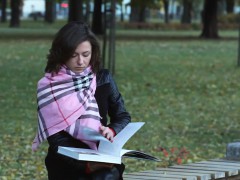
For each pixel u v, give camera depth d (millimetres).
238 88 17859
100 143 3969
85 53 3916
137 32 52562
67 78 3916
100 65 4051
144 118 12938
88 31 3949
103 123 4098
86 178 4016
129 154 4160
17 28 53219
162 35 47094
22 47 29406
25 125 11875
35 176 7969
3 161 8789
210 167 6219
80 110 3914
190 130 11820
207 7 42688
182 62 24703
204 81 19109
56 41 3922
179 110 14125
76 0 31594
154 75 20156
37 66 21547
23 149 9656
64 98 3895
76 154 3785
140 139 10742
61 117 3891
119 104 4172
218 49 31906
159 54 27969
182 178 5621
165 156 9227
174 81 18906
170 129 11867
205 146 10352
